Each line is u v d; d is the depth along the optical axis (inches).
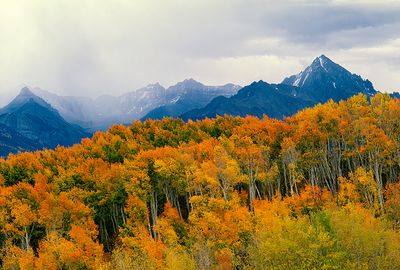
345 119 3555.6
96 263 2338.8
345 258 1726.1
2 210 2906.0
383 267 1801.2
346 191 2886.3
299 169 3560.5
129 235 2847.0
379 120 3489.2
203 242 2274.9
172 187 3442.4
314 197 2778.1
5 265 2564.0
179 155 3107.8
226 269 2124.8
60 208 2888.8
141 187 3048.7
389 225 2255.2
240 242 2284.7
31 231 2982.3
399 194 2733.8
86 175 3462.1
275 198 3161.9
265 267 1812.3
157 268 2175.2
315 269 1635.1
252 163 3196.4
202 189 2979.8
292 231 1729.8
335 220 1857.8
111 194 3198.8
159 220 2741.1
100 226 3388.3
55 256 2445.9
